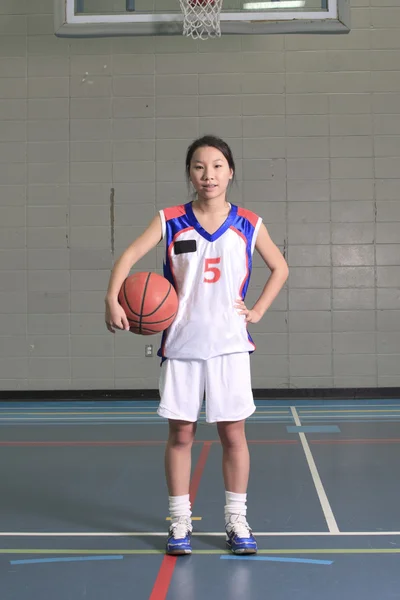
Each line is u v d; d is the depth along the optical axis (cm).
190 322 235
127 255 235
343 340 708
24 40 727
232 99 718
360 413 587
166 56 722
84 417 582
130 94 721
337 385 707
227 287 238
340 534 256
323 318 709
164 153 719
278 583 206
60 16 634
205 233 239
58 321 717
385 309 707
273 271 251
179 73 721
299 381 708
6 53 727
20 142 722
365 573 215
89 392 712
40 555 236
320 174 713
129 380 711
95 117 722
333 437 471
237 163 716
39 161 722
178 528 236
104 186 720
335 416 570
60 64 726
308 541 248
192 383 235
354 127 714
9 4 728
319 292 710
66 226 720
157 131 720
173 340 236
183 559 230
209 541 249
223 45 721
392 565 222
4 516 288
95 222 719
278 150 715
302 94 716
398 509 291
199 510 292
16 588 205
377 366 706
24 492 329
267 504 301
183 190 717
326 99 715
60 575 216
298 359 709
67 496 321
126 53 723
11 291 718
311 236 711
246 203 714
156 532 262
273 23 622
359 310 709
